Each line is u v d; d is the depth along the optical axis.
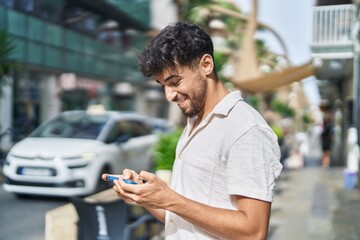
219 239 1.42
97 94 24.48
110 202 3.35
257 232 1.32
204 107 1.48
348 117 12.23
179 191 1.50
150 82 30.81
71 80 19.33
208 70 1.44
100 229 3.40
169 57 1.39
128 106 29.34
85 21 22.05
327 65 11.95
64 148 7.54
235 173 1.35
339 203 7.77
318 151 20.88
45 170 7.36
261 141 1.36
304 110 38.53
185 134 1.59
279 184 10.08
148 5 27.33
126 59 27.67
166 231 1.56
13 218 6.60
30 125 17.66
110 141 8.25
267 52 26.22
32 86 18.45
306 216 6.72
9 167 7.56
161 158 6.28
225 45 21.98
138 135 9.43
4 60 10.57
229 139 1.38
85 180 7.37
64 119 8.68
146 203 1.34
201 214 1.34
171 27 1.44
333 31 10.38
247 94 12.16
